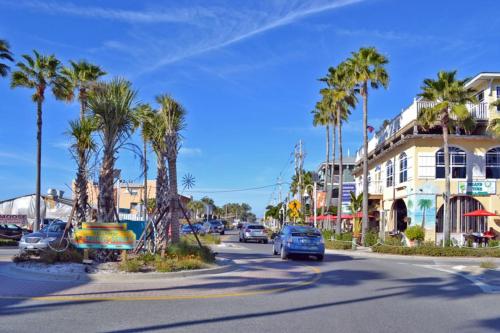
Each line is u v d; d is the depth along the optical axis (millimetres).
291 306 10672
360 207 44688
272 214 104125
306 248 23469
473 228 35781
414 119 36000
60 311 9438
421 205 35406
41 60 33750
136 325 8398
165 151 18625
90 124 17438
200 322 8773
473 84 37750
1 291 11672
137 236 22094
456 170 35969
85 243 15344
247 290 12859
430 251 29031
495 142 35812
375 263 22938
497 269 20219
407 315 10016
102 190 16188
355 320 9367
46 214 52406
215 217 149625
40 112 34188
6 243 30188
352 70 37375
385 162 43594
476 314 10305
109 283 13312
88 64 35844
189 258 16438
